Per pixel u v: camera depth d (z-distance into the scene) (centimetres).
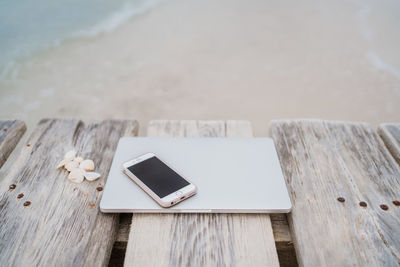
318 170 82
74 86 215
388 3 338
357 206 74
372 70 229
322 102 200
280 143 89
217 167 79
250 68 232
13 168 81
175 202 71
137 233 69
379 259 66
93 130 92
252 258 66
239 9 325
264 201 73
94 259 66
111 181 75
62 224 70
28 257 66
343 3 339
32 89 213
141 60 242
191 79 221
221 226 70
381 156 85
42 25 290
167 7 330
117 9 323
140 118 188
